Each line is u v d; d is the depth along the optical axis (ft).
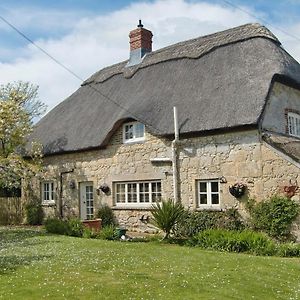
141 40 72.18
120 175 60.49
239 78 52.70
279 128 51.42
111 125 60.64
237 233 43.11
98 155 64.03
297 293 25.80
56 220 58.54
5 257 34.60
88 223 56.75
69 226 54.39
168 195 54.49
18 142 67.00
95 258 34.04
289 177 44.91
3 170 64.69
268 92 48.49
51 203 71.97
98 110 68.23
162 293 24.07
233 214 48.26
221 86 53.47
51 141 71.05
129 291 24.23
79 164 67.05
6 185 69.36
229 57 57.11
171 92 58.54
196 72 58.75
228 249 41.34
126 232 55.83
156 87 61.87
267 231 45.60
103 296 23.16
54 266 30.53
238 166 48.55
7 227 67.62
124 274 28.27
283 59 53.42
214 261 34.12
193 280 27.35
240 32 59.36
